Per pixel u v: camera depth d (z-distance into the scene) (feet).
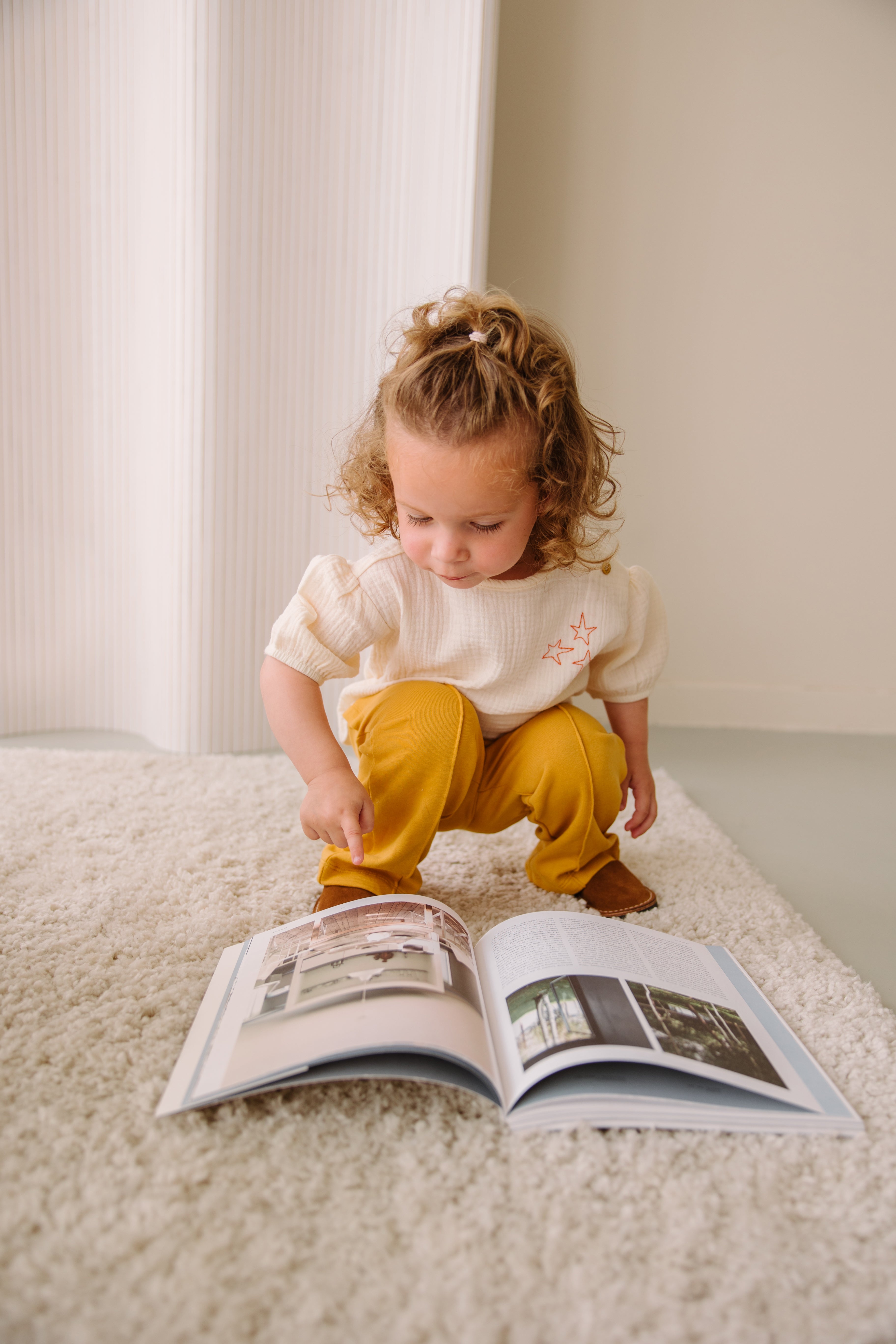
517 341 2.82
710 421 6.05
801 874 4.00
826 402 6.08
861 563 6.31
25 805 4.12
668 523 6.15
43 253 4.95
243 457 4.94
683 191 5.78
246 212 4.70
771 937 3.25
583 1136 2.19
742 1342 1.71
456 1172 2.07
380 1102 2.28
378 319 4.97
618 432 5.65
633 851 3.97
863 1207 2.03
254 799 4.34
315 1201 1.98
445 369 2.68
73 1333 1.64
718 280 5.89
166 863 3.60
